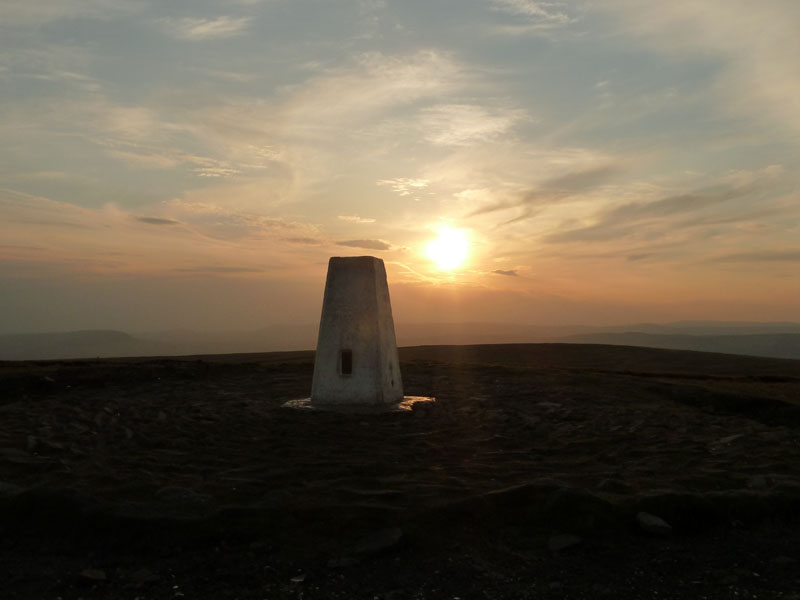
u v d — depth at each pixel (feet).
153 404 17.63
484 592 7.36
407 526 8.79
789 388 22.04
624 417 16.47
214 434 14.07
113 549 8.20
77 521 8.59
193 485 10.19
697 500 9.45
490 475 11.17
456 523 8.96
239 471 11.09
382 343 17.37
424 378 24.38
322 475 10.94
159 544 8.27
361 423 15.23
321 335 17.48
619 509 9.28
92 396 19.27
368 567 7.90
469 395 20.13
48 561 7.88
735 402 18.44
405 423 15.49
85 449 12.48
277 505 9.18
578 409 17.60
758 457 12.35
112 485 9.98
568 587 7.48
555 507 9.24
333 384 17.16
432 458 12.40
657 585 7.55
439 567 7.94
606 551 8.45
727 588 7.45
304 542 8.43
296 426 14.88
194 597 7.16
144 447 12.84
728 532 9.11
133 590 7.27
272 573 7.72
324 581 7.57
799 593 7.30
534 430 14.94
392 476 11.00
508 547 8.52
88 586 7.34
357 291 17.21
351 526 8.80
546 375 25.12
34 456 11.66
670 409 17.84
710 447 13.26
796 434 14.58
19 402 17.78
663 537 8.84
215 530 8.50
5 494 9.12
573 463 12.15
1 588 7.19
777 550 8.54
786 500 9.74
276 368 26.08
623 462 12.23
